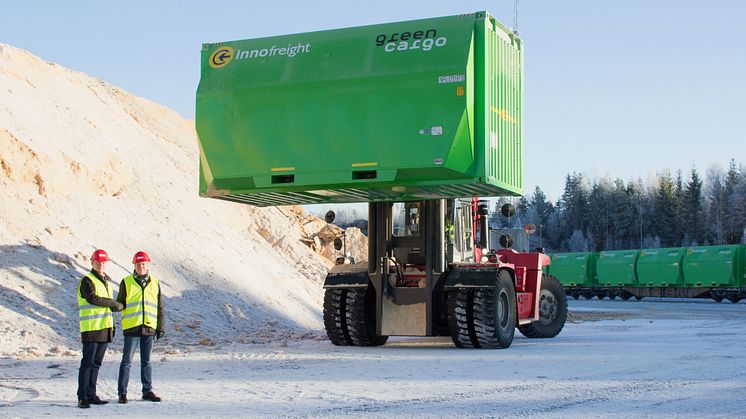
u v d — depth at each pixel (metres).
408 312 18.17
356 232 38.69
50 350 15.84
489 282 17.38
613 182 164.50
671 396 11.14
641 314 37.00
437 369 14.12
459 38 15.87
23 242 19.45
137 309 10.66
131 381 12.48
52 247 19.88
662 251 62.38
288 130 16.58
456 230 18.81
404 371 13.84
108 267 20.31
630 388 11.87
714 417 9.59
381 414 9.67
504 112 17.16
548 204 159.38
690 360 15.63
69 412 9.80
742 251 56.62
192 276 22.36
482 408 10.12
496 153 16.58
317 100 16.42
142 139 30.33
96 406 10.23
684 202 125.75
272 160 16.69
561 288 22.86
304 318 24.47
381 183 16.22
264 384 12.16
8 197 20.62
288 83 16.59
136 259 10.85
